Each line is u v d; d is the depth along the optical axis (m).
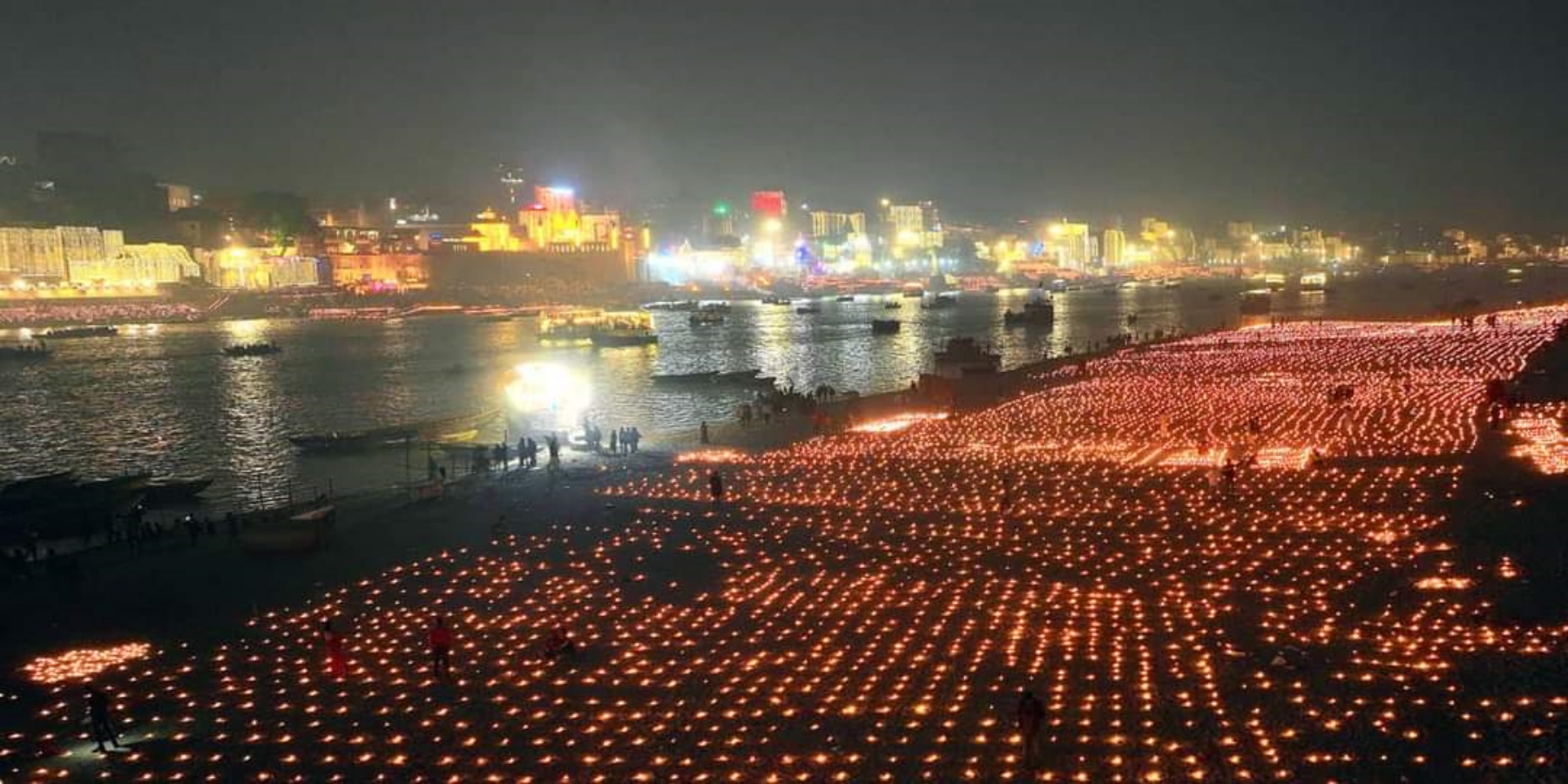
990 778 19.09
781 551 34.69
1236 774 18.66
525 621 29.03
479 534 38.62
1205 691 22.09
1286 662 23.16
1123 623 26.45
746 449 55.41
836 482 45.28
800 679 24.06
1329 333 112.62
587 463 52.84
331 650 25.61
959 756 19.97
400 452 67.06
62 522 46.84
